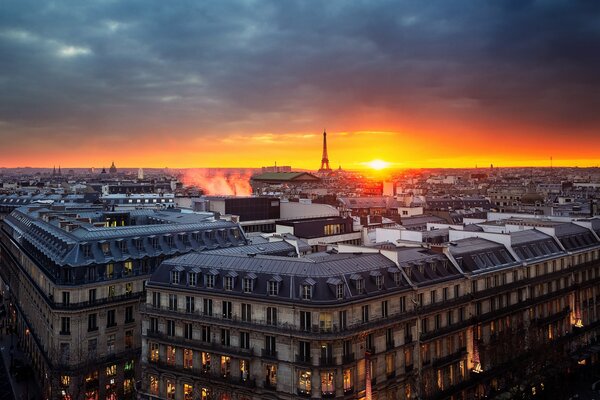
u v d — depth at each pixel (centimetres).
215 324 13800
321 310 12431
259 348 13175
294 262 13675
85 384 16425
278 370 12875
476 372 15488
